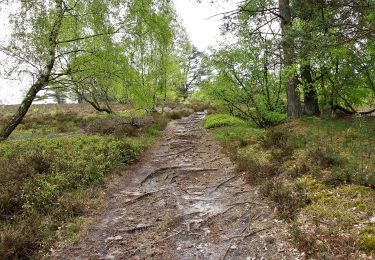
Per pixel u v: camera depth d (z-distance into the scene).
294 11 11.01
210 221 6.25
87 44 13.91
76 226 6.14
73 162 9.12
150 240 5.71
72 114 25.75
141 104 16.81
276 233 5.39
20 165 8.39
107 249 5.48
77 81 13.49
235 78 15.13
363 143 8.50
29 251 5.27
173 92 30.34
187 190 8.17
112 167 9.48
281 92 15.95
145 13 14.12
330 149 8.06
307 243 4.72
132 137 14.44
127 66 14.54
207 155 11.55
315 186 6.56
